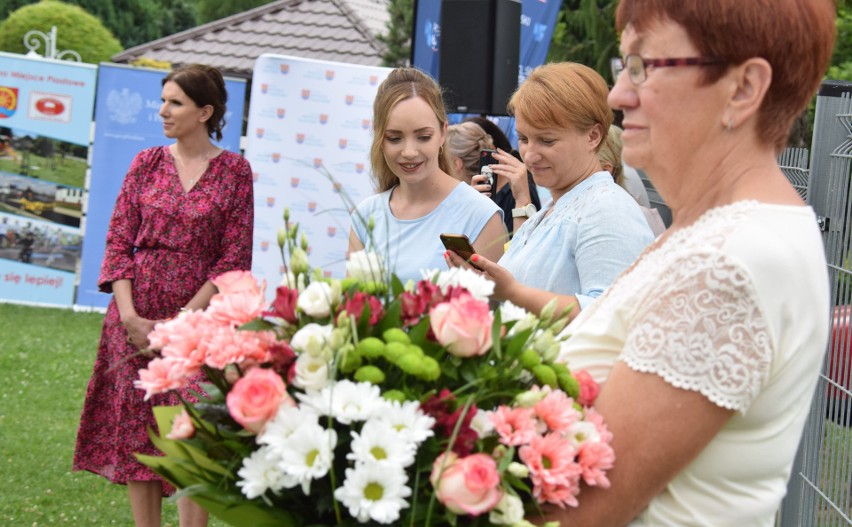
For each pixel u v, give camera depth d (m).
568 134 2.99
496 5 6.04
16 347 9.02
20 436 6.59
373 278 1.66
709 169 1.56
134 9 26.64
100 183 10.38
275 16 18.66
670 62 1.52
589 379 1.58
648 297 1.51
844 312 3.70
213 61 17.38
